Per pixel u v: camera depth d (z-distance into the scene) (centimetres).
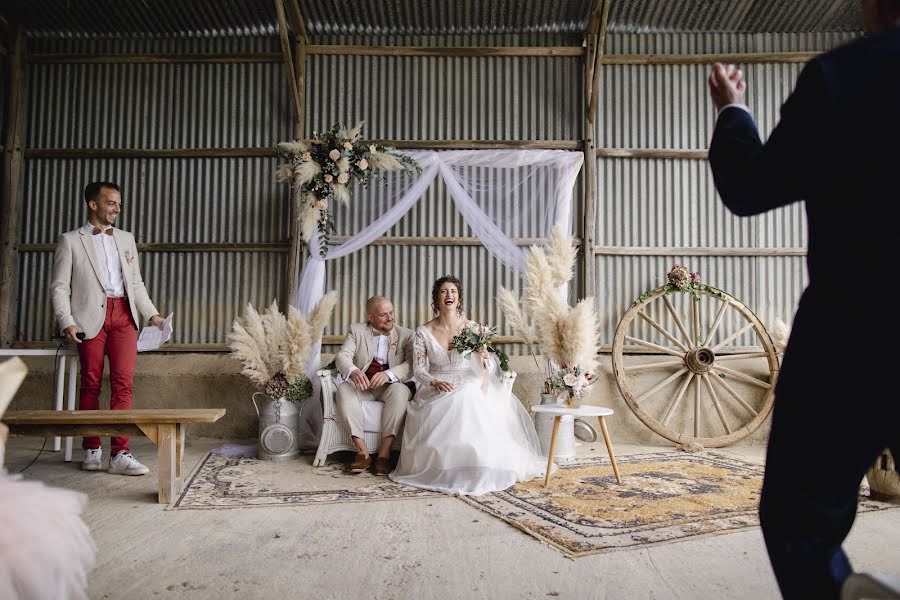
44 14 587
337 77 615
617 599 212
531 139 616
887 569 242
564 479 400
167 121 616
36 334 598
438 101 616
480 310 607
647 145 616
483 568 240
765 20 598
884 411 106
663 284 608
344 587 221
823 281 113
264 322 504
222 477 405
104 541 272
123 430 337
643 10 587
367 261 607
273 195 611
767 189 120
